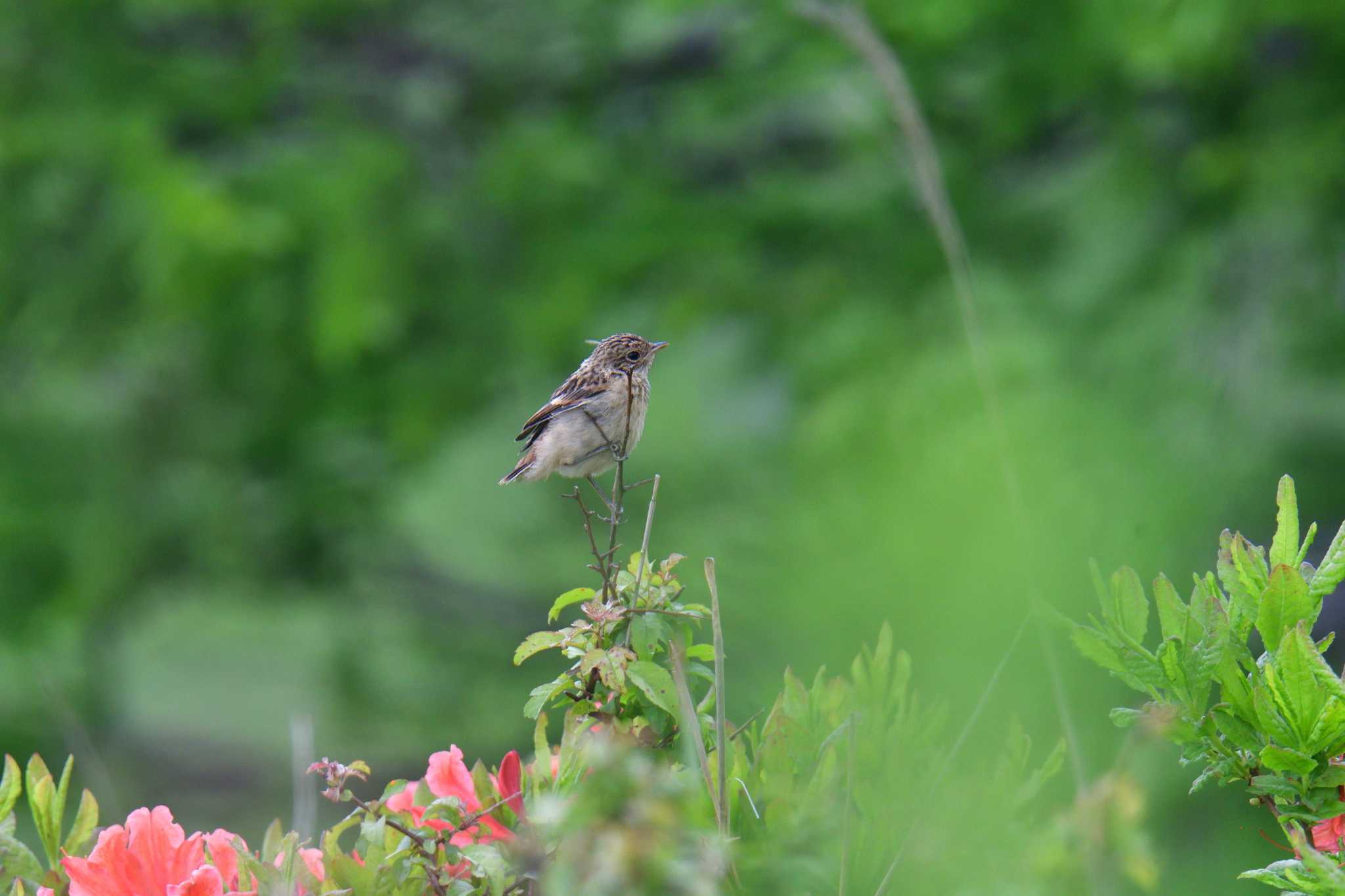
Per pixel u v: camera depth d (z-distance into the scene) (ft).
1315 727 9.14
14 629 47.60
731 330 46.83
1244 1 37.60
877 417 37.09
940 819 9.46
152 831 10.25
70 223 44.83
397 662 53.52
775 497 40.09
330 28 49.67
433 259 46.32
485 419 49.37
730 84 47.01
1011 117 44.45
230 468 50.60
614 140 50.60
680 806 7.05
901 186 44.34
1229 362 42.09
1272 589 9.58
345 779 9.81
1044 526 28.48
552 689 10.41
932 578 26.32
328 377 47.21
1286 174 40.65
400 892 9.60
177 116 45.65
